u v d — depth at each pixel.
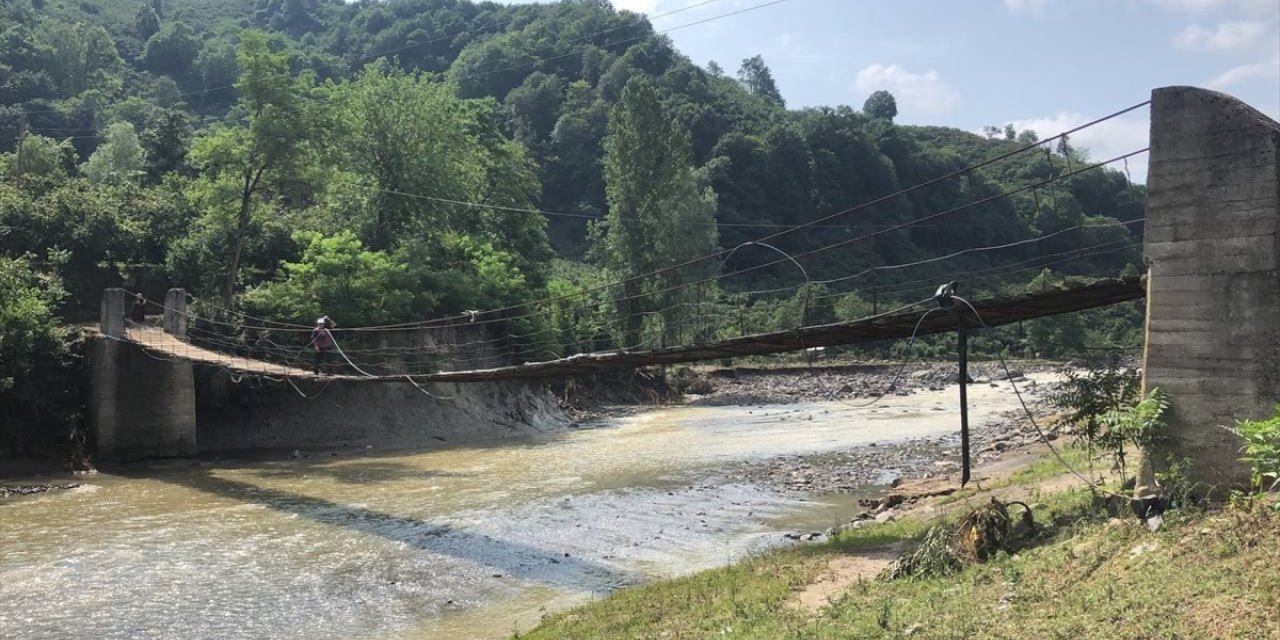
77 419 29.11
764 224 99.69
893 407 45.47
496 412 40.59
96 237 38.91
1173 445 10.42
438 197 49.66
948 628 8.18
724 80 151.12
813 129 112.88
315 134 38.12
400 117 48.84
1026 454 23.02
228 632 12.31
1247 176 10.02
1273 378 9.80
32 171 51.25
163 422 29.59
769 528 18.00
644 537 17.59
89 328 32.47
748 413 45.59
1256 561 7.80
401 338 39.12
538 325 46.28
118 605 13.50
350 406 35.72
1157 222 10.62
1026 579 9.30
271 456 30.92
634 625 10.70
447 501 21.80
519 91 122.44
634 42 136.25
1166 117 10.56
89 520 19.78
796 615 9.81
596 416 46.97
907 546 13.11
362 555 16.45
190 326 34.41
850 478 23.83
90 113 86.38
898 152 116.25
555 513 20.11
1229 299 10.12
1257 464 8.98
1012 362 69.44
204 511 20.80
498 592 14.02
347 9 168.75
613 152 58.34
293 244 42.28
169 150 55.22
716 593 11.75
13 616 13.00
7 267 29.42
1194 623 7.06
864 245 100.69
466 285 44.09
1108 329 40.25
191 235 40.53
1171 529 9.29
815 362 69.94
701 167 106.00
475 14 156.00
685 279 56.28
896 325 14.42
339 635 12.13
